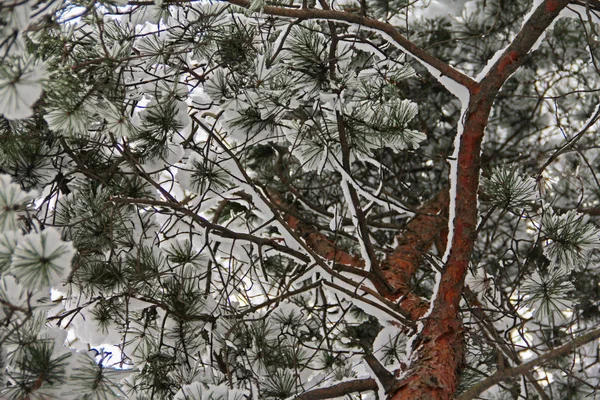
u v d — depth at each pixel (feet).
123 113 8.92
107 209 10.21
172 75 9.88
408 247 13.51
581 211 14.53
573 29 17.08
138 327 11.39
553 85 18.48
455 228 9.91
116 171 10.42
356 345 14.05
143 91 10.41
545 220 10.43
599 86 17.81
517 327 10.57
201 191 11.55
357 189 10.41
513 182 10.07
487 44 17.38
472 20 17.25
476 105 9.78
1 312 7.77
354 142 10.45
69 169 10.36
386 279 11.29
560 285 10.27
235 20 10.41
